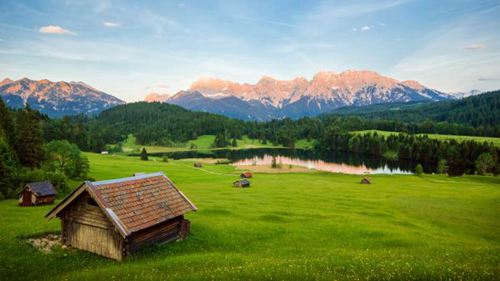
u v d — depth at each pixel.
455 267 17.30
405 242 32.97
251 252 27.70
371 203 61.00
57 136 188.88
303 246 30.73
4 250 23.48
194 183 95.38
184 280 16.14
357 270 17.55
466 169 162.00
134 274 18.14
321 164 186.00
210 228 34.81
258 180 107.94
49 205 52.81
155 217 25.58
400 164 184.12
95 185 24.34
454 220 48.16
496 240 38.09
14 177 61.75
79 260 22.80
